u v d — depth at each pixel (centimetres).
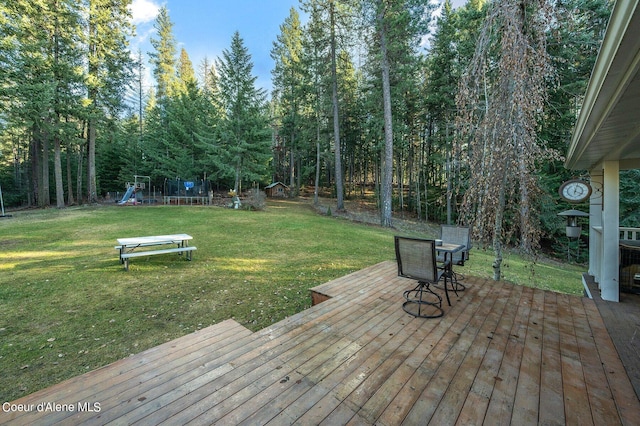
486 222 420
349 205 2122
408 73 1435
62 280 472
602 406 171
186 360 219
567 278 779
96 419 160
